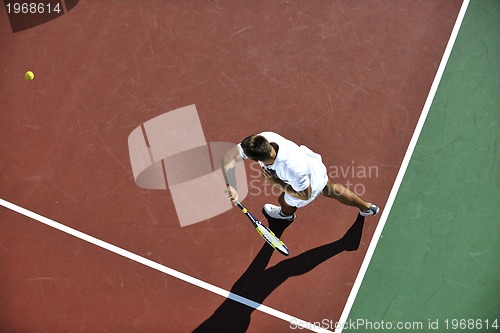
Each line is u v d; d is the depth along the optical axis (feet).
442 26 46.29
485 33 46.16
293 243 41.06
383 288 40.29
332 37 45.98
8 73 44.83
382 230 41.37
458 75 45.01
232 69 45.06
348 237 41.22
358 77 44.91
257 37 45.93
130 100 44.21
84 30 45.98
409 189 42.24
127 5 46.52
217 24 46.32
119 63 45.19
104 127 43.50
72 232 41.01
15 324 39.32
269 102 44.19
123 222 41.29
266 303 39.91
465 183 42.42
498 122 43.88
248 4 46.60
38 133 43.27
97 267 40.37
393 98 44.37
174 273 40.34
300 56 45.44
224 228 41.24
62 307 39.63
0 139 43.09
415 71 45.09
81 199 41.75
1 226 41.06
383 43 45.80
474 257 40.88
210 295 40.01
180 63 45.24
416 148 43.16
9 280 40.06
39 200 41.73
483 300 40.06
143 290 40.01
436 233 41.37
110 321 39.45
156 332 39.34
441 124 43.78
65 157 42.73
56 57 45.27
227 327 39.42
